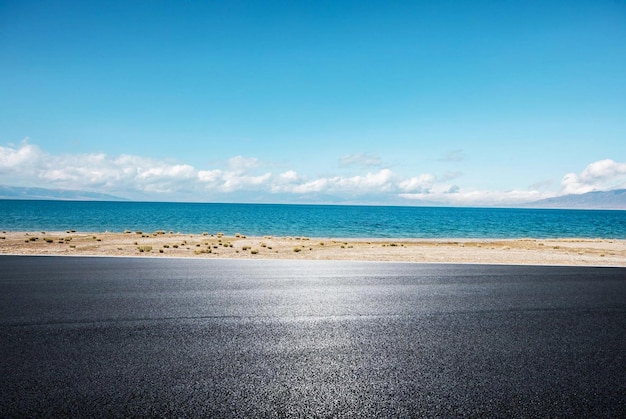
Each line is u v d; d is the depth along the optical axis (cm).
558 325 545
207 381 351
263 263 1234
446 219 9831
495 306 658
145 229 4547
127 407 301
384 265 1216
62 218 6525
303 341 468
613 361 409
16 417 285
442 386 344
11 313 577
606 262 1468
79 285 808
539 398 322
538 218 11706
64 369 373
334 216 10656
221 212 12275
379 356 419
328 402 313
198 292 751
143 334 486
